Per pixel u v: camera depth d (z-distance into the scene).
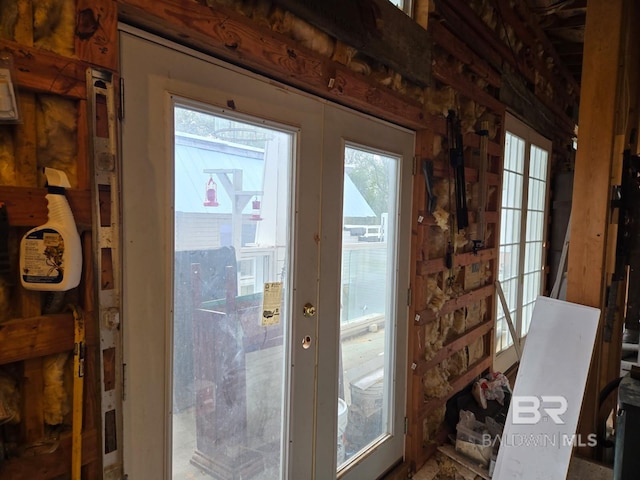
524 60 3.47
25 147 0.91
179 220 1.28
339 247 1.87
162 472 1.26
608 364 2.16
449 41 2.40
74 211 0.96
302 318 1.71
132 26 1.11
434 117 2.33
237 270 1.47
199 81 1.28
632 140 2.25
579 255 2.03
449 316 2.69
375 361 2.19
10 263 0.91
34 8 0.91
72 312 0.98
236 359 1.50
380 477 2.21
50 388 0.99
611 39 1.91
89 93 0.98
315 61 1.57
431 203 2.33
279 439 1.68
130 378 1.16
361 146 1.95
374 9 1.82
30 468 0.93
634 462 1.28
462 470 2.38
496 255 3.20
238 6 1.33
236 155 1.43
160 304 1.23
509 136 3.42
